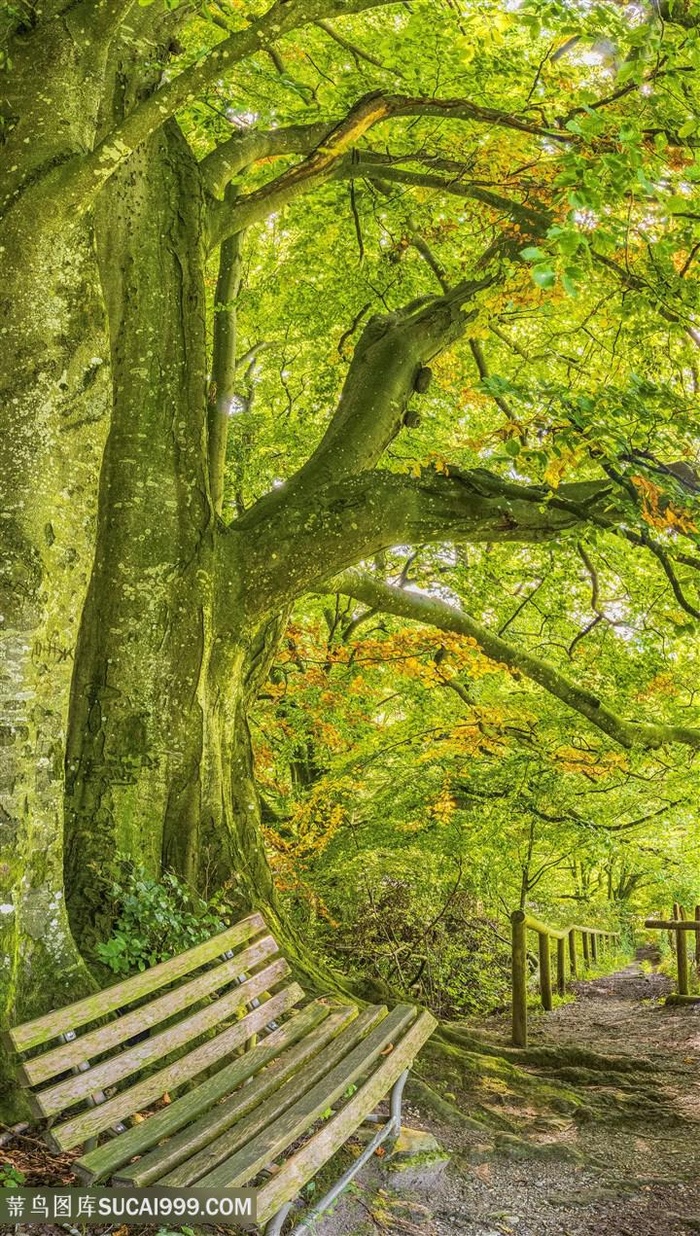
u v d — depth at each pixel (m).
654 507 7.03
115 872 5.77
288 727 13.02
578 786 13.28
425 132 9.73
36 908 4.64
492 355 12.73
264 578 7.06
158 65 6.88
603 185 5.52
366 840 12.23
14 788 4.57
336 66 10.59
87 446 4.97
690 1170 5.63
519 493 7.87
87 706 6.13
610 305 10.12
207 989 4.31
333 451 7.83
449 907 12.71
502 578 13.55
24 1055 4.32
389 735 13.07
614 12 6.23
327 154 7.50
